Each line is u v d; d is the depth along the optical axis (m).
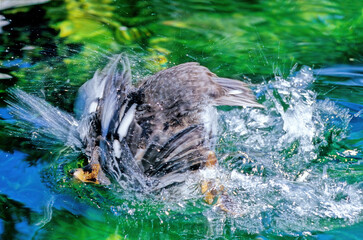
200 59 8.17
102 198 5.76
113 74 6.13
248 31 8.95
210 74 6.29
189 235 5.31
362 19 9.23
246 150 6.36
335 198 5.71
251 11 9.55
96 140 5.84
